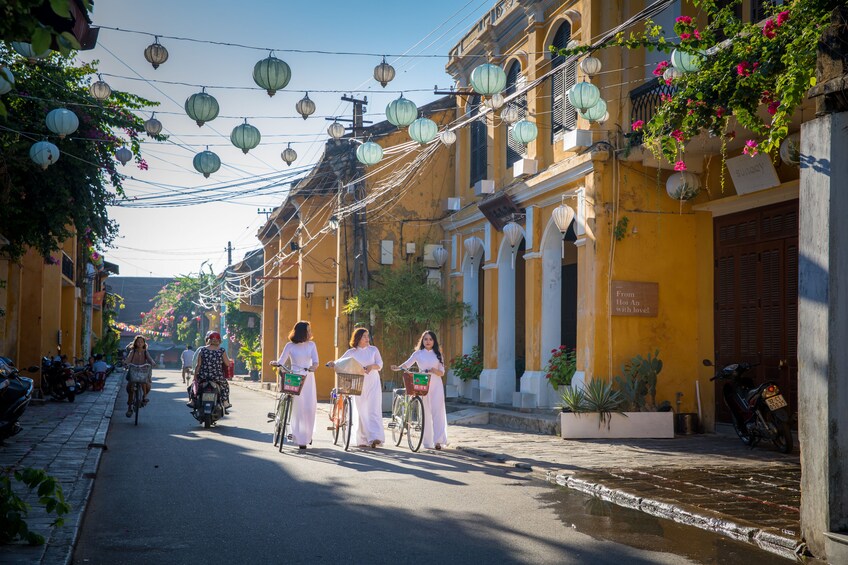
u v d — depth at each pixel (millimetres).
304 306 28500
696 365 14805
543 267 17359
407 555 5840
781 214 13227
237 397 29078
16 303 21422
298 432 12234
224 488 8641
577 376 14977
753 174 13094
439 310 22359
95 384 27578
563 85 16734
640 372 14078
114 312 50844
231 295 48156
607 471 9625
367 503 7805
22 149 14844
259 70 8867
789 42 8172
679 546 6168
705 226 14883
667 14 14586
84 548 6039
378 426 12758
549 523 6969
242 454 11562
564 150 15406
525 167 17219
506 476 9695
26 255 22062
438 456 11641
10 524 5746
